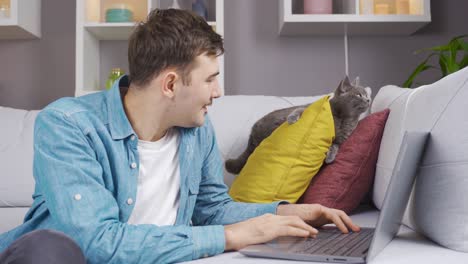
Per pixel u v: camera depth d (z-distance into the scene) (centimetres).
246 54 306
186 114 111
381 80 304
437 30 303
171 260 95
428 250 102
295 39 305
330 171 162
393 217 103
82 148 102
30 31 293
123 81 120
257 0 305
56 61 307
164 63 105
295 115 169
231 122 200
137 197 116
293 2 292
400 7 275
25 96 307
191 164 122
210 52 107
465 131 101
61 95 307
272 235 102
